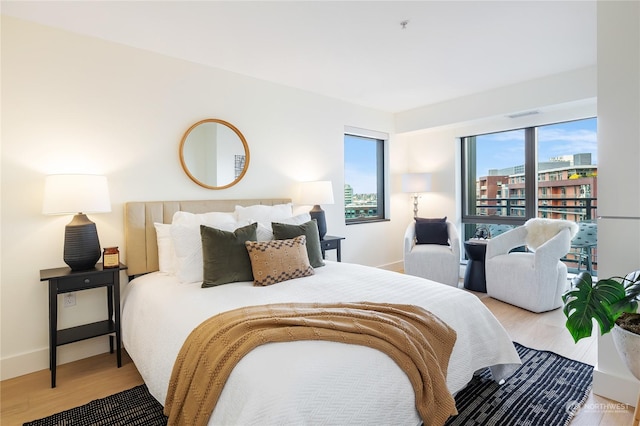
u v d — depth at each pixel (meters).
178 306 1.88
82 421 1.77
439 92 4.02
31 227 2.32
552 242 3.26
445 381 1.49
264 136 3.54
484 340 1.89
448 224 4.36
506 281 3.52
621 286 1.44
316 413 1.11
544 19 2.38
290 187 3.77
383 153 5.04
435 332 1.61
